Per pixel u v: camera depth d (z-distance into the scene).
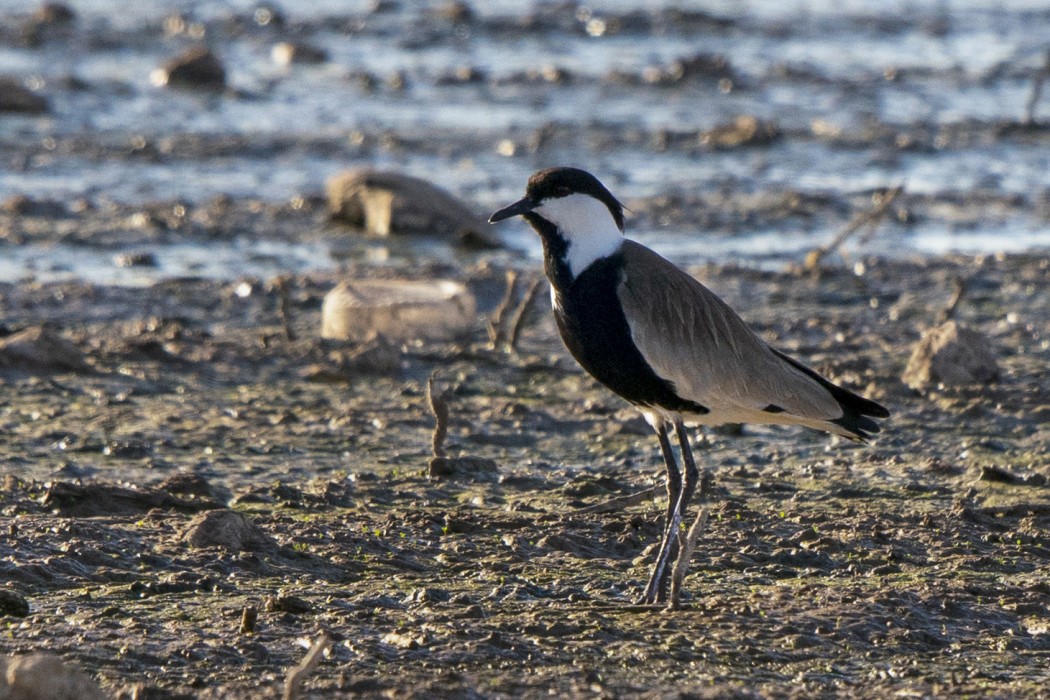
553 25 45.28
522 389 16.09
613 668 8.96
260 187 26.67
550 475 13.24
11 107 31.30
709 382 10.55
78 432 14.06
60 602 9.66
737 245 23.64
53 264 21.38
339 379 16.16
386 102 34.47
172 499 11.80
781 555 11.03
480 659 8.99
